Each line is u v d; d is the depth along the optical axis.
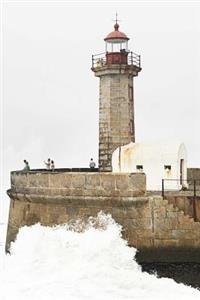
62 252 36.66
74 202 36.72
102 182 35.81
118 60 52.91
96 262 35.44
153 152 41.72
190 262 35.25
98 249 35.53
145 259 35.19
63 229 37.16
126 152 42.66
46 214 38.25
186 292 34.19
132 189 35.12
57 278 35.16
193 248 35.19
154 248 35.09
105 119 53.44
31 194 39.06
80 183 36.44
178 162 41.03
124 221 35.59
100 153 53.75
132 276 34.88
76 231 36.66
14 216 42.25
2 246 53.56
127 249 35.31
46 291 33.50
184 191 39.34
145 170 41.81
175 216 35.19
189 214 36.09
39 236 37.81
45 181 38.06
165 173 41.22
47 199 37.81
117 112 53.06
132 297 33.28
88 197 36.03
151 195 35.88
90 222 36.31
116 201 35.41
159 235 35.09
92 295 33.12
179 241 35.12
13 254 40.50
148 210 35.22
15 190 41.50
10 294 33.28
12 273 36.78
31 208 39.62
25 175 39.81
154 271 35.19
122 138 53.00
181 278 35.16
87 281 34.62
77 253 36.12
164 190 40.16
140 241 35.25
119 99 53.00
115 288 34.22
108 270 35.03
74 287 33.97
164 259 35.16
